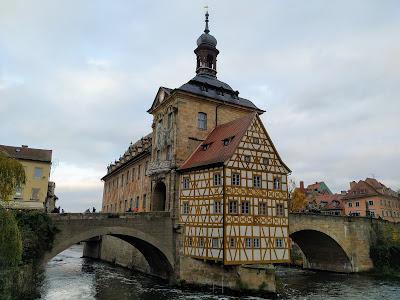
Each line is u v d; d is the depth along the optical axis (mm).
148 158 39625
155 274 32469
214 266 26219
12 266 15930
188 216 28359
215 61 39188
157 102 36188
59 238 23469
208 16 40844
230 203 25234
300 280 33531
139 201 41750
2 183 15312
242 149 26766
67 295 24766
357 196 70000
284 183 28562
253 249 25516
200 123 32875
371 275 36625
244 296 24312
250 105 36688
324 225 36281
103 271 37000
